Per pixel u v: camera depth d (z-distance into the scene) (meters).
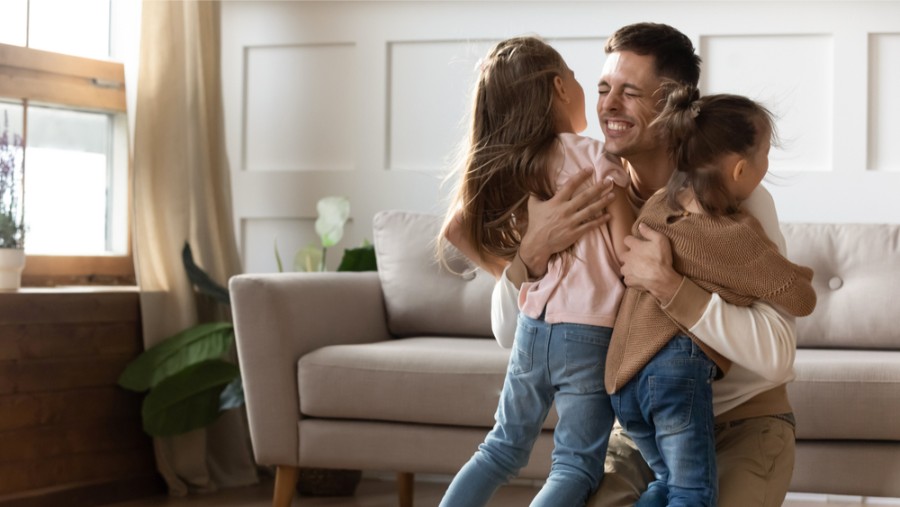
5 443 3.20
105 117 3.97
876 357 2.81
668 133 1.83
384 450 2.88
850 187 3.63
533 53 2.00
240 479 3.81
